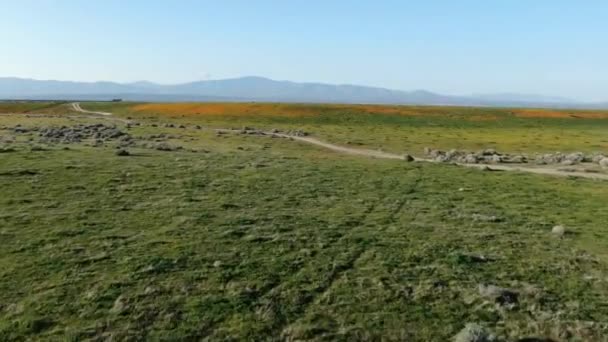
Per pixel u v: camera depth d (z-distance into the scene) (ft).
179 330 43.52
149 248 63.67
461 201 103.50
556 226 80.69
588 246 71.77
